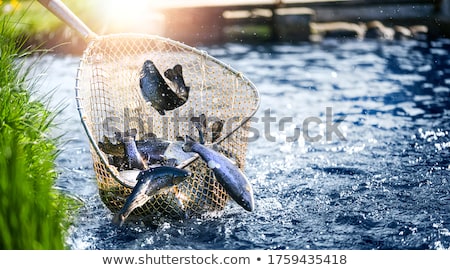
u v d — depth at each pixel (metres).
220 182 5.75
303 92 12.18
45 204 5.37
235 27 18.72
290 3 19.02
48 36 15.60
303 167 8.14
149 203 6.24
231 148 6.57
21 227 4.90
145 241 6.06
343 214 6.69
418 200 7.00
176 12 18.55
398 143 9.02
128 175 6.05
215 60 6.88
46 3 6.57
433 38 17.86
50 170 6.52
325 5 19.08
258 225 6.43
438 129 9.66
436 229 6.29
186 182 6.39
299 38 18.08
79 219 6.46
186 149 5.93
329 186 7.46
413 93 11.91
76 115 10.41
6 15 8.34
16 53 7.52
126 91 7.09
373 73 13.68
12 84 6.94
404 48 16.42
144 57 7.30
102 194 6.27
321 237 6.18
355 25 18.78
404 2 18.81
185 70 8.30
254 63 14.93
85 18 17.22
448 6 18.52
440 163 8.15
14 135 6.07
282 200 7.07
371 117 10.41
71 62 14.51
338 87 12.53
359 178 7.70
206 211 6.52
